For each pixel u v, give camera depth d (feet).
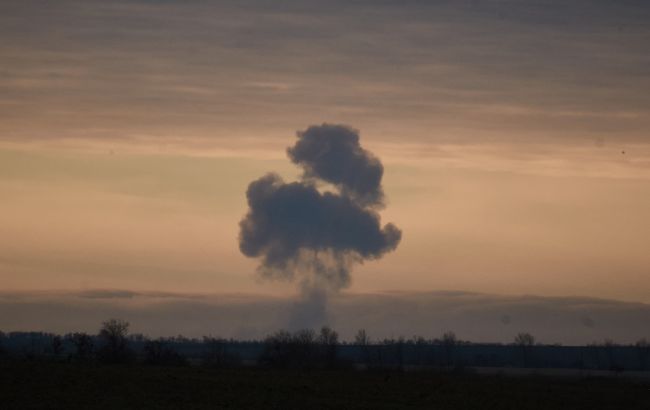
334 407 366.84
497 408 383.04
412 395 415.64
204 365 609.83
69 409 336.70
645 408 400.47
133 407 345.51
